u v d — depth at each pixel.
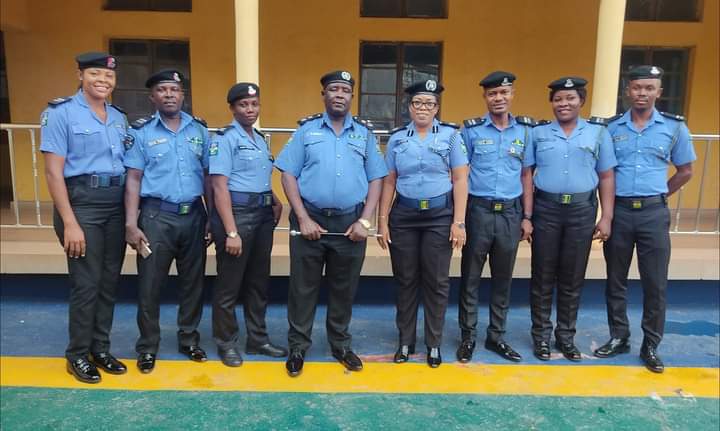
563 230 3.05
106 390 2.75
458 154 2.84
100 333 2.93
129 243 2.81
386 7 5.62
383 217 3.01
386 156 2.99
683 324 3.76
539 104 5.73
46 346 3.27
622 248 3.08
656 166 2.95
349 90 2.75
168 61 5.68
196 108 5.68
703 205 5.96
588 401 2.72
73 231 2.61
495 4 5.54
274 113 5.70
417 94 2.81
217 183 2.77
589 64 5.64
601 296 4.10
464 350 3.15
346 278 2.97
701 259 3.92
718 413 2.63
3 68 5.84
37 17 5.41
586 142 2.94
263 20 5.52
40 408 2.58
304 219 2.81
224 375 2.93
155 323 2.96
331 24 5.56
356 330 3.62
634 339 3.52
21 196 5.68
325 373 2.97
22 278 3.97
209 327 3.61
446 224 2.92
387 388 2.82
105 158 2.68
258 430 2.43
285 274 3.86
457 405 2.67
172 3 5.54
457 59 5.63
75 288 2.75
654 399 2.75
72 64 5.51
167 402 2.65
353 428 2.46
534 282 3.20
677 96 5.86
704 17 5.59
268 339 3.23
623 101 5.84
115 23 5.47
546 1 5.55
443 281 2.99
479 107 5.74
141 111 5.75
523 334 3.57
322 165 2.77
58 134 2.55
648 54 5.75
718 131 5.80
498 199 2.97
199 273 3.05
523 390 2.82
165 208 2.81
